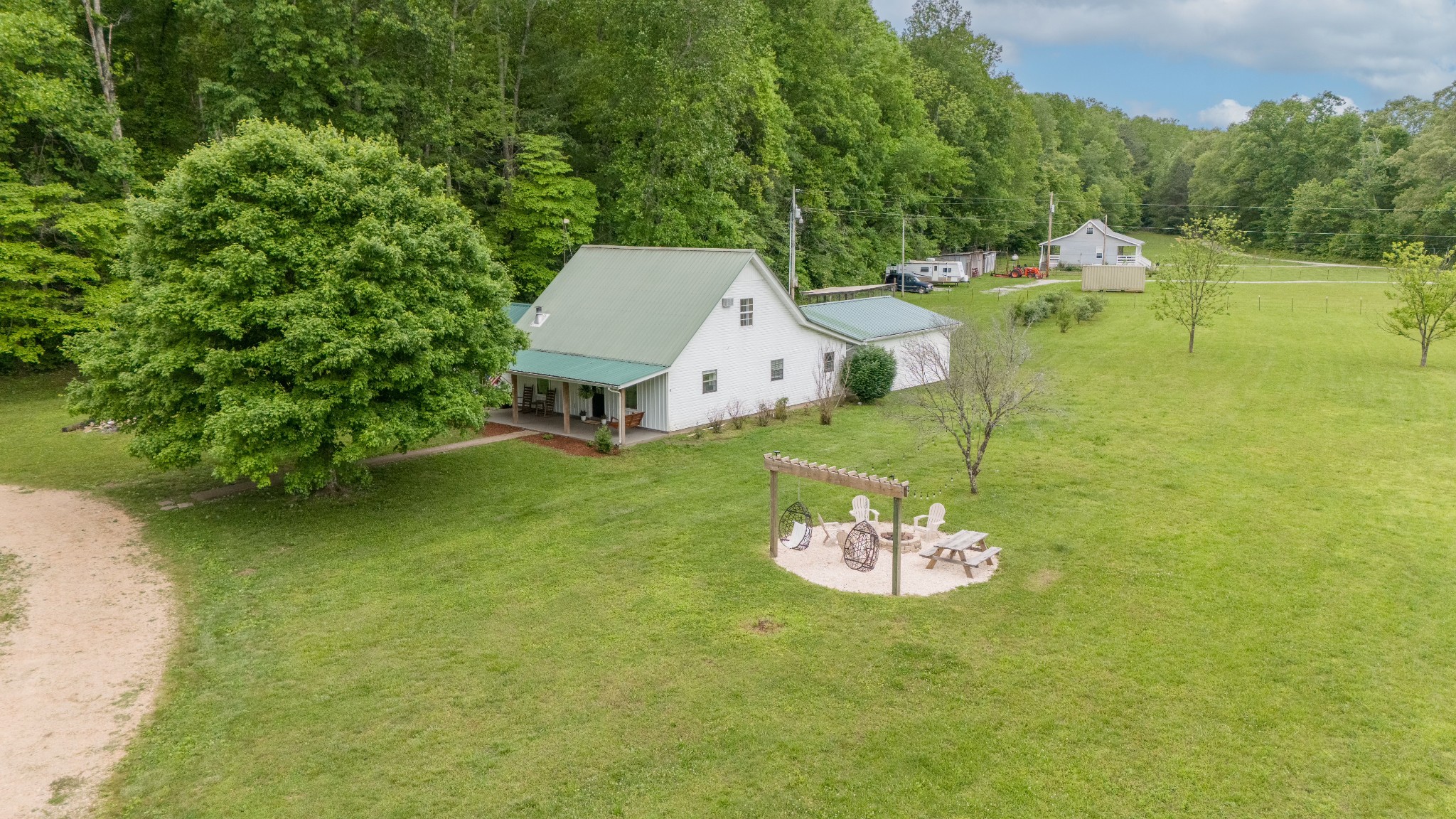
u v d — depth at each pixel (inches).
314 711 499.5
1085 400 1353.3
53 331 1267.2
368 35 1518.2
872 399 1382.9
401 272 792.9
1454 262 2896.2
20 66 1337.4
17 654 561.6
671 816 409.4
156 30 1611.7
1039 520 816.9
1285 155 4259.4
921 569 700.0
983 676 530.3
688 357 1167.6
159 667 550.0
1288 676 526.9
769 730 475.8
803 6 2395.4
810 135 2432.3
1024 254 3890.3
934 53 3484.3
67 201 1316.4
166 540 765.9
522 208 1748.3
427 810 414.6
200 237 750.5
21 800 421.4
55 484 916.6
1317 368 1529.3
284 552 741.9
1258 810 410.6
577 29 1932.8
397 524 810.8
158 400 764.0
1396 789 423.8
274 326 738.2
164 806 419.8
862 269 2640.3
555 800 421.1
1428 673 529.0
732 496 896.9
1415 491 881.5
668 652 563.8
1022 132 3789.4
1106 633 584.7
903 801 418.3
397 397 810.2
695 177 1803.6
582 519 825.5
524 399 1315.2
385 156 848.9
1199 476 946.7
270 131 785.6
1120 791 424.5
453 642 580.7
